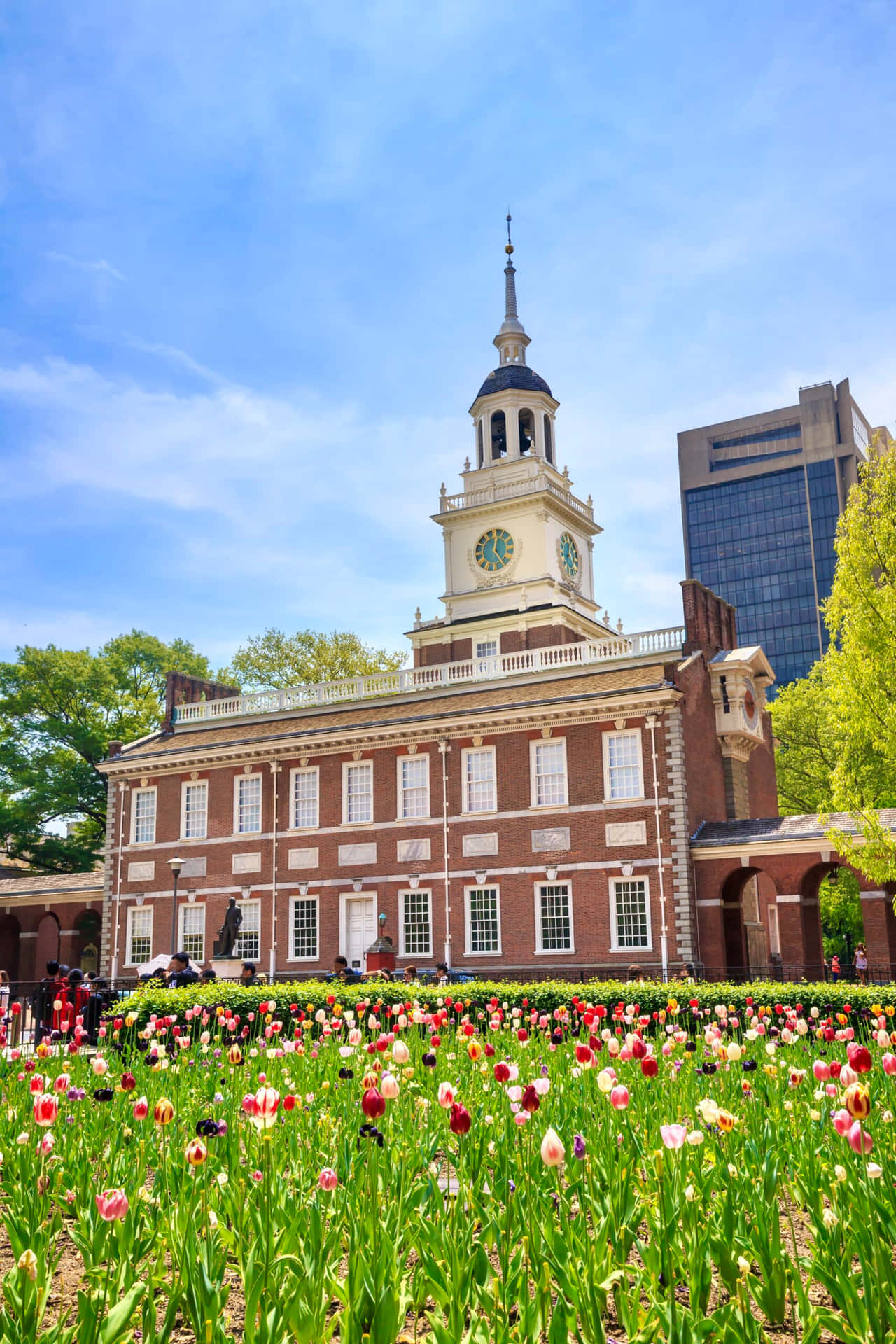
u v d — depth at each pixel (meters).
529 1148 9.07
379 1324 5.66
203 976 29.95
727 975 41.34
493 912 46.59
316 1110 11.54
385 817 50.09
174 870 46.62
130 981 54.31
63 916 61.53
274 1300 5.93
